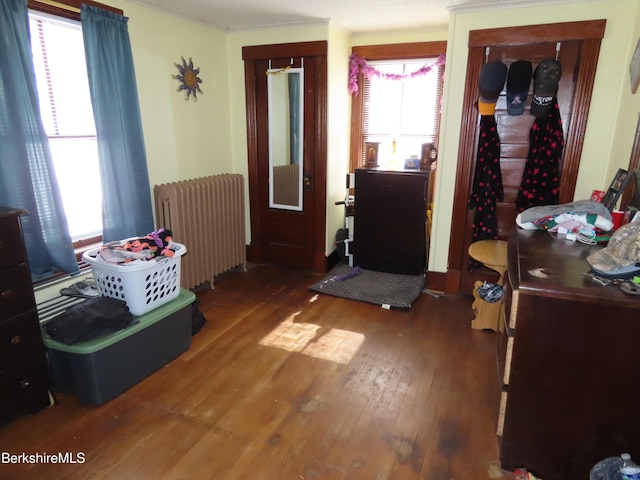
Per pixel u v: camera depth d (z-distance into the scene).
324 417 1.99
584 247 1.91
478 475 1.67
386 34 3.73
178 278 2.45
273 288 3.55
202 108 3.46
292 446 1.81
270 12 3.08
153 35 2.90
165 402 2.09
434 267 3.47
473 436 1.88
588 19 2.65
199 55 3.36
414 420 1.97
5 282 1.77
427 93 3.83
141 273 2.16
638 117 2.13
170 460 1.73
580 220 2.08
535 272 1.57
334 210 3.96
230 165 3.92
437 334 2.79
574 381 1.50
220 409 2.04
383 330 2.84
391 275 3.79
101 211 2.59
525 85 2.65
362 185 3.71
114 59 2.47
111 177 2.53
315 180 3.72
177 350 2.47
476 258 2.75
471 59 2.94
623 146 2.43
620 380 1.45
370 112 4.04
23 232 1.94
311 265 3.95
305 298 3.35
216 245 3.48
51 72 2.34
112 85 2.47
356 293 3.39
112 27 2.45
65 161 2.48
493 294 2.75
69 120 2.47
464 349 2.60
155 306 2.30
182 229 3.06
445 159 3.22
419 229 3.64
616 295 1.38
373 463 1.72
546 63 2.55
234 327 2.86
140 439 1.84
